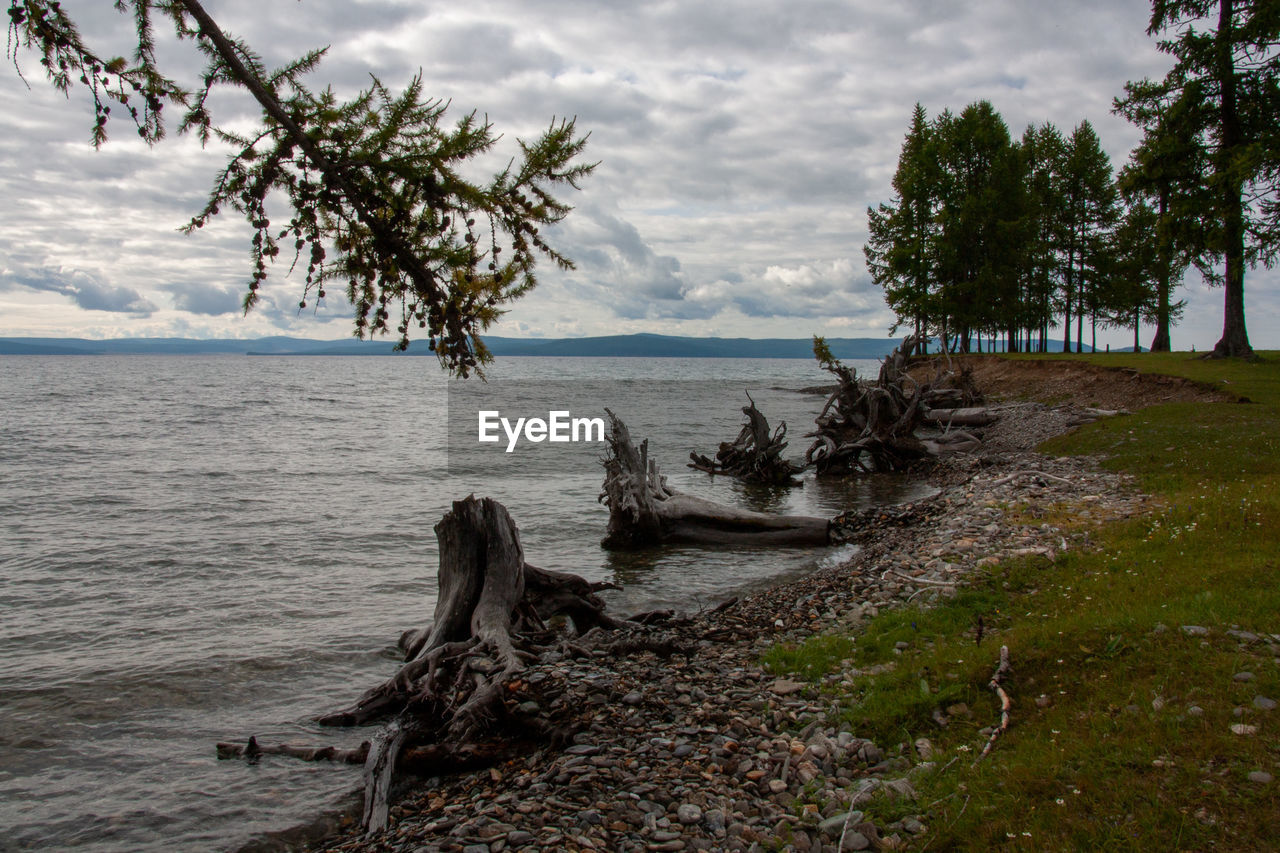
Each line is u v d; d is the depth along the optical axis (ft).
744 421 205.98
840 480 111.04
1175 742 20.77
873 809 21.06
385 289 14.60
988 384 178.40
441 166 12.99
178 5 12.67
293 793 27.78
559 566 64.13
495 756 28.07
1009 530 53.72
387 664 41.06
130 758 30.58
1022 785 20.44
